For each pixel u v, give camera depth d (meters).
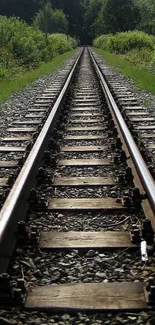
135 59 44.44
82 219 6.20
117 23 128.50
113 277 4.77
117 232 5.69
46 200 6.61
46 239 5.54
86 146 9.95
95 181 7.54
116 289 4.50
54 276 4.80
